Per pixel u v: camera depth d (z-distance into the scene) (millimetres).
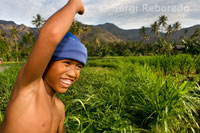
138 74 4102
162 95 2744
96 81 5875
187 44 28703
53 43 458
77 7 556
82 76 7359
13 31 68062
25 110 517
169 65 6238
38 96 562
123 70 5773
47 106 604
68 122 2439
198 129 2590
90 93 3764
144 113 2881
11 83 4793
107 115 2678
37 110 549
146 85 3172
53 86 610
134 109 3057
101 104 2975
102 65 19891
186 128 2604
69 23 497
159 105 2613
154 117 2795
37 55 454
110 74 6852
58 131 865
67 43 600
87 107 3010
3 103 3541
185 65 6688
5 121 520
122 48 106375
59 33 462
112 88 3926
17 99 514
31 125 526
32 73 483
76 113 2699
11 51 76000
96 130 2344
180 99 2652
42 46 450
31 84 519
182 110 2727
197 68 6777
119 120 2480
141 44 101500
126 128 2365
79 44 638
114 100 3148
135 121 2871
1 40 67188
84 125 2420
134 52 98938
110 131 2291
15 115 506
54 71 589
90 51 94438
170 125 2594
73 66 621
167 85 2842
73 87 4992
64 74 601
